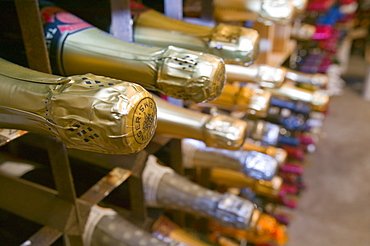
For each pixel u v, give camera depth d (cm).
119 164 66
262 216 98
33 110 32
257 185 102
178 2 67
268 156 82
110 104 29
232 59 56
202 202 73
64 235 55
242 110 83
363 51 400
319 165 194
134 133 31
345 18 254
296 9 84
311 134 207
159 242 61
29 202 56
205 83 44
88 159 70
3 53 58
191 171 104
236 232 109
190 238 77
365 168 192
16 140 79
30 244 50
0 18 57
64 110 30
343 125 242
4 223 76
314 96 110
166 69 45
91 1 68
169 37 62
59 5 69
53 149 50
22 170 76
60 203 54
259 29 107
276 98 155
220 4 76
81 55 53
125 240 61
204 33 59
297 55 196
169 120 62
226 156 87
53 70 57
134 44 51
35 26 43
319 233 146
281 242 99
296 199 166
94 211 65
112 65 50
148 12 69
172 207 79
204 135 60
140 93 31
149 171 79
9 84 34
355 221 152
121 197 82
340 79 318
